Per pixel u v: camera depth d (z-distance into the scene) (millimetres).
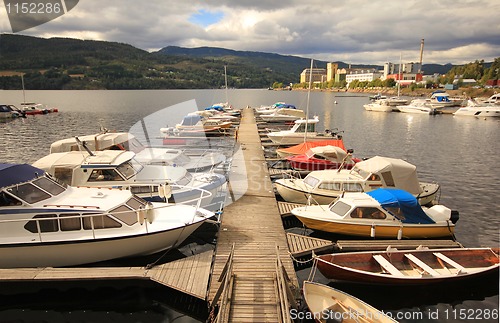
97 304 11203
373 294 11977
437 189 19125
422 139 43812
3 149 35062
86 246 11633
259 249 13102
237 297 10055
